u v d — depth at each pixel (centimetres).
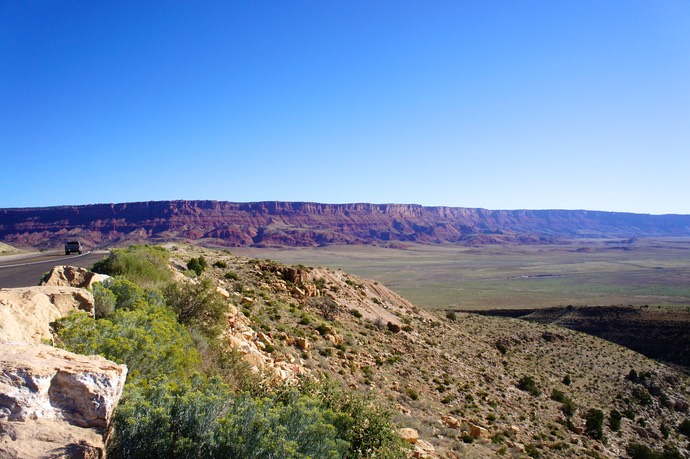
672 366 6153
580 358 5403
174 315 1124
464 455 1520
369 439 885
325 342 2389
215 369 980
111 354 641
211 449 479
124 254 1741
